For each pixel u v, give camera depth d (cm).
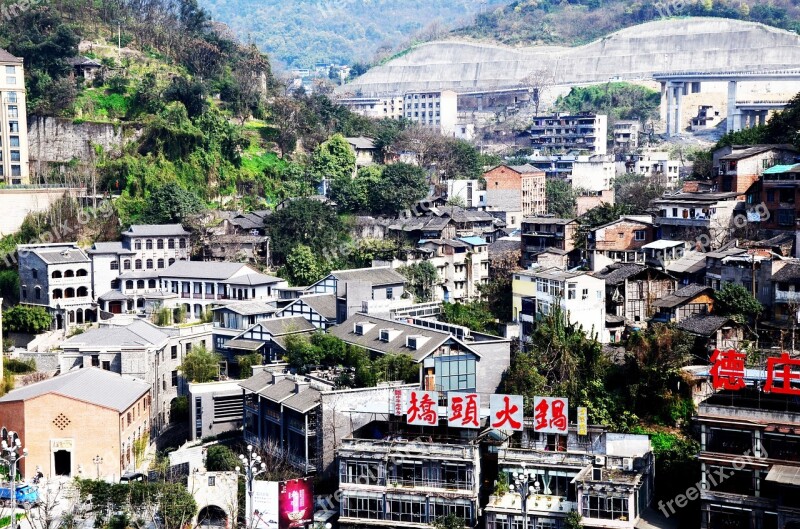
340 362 15175
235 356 17162
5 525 12444
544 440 12169
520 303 16288
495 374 14125
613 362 13850
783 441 10762
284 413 13612
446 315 16838
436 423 12388
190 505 12412
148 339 16700
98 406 14125
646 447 11869
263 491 12225
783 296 14788
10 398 14288
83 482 12775
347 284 16875
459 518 11788
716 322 14062
